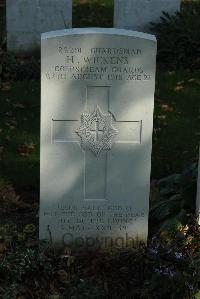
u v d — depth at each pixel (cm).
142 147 279
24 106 420
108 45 268
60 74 269
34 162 358
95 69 270
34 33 522
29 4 515
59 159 278
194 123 406
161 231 286
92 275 273
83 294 261
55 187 281
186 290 258
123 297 264
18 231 296
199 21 513
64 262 277
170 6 529
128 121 277
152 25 527
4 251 278
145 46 269
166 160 363
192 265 264
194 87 457
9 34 521
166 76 472
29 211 320
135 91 274
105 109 275
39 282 268
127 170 282
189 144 380
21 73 471
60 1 516
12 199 325
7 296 257
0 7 646
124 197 285
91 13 646
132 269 272
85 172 281
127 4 525
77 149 278
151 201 312
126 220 287
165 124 403
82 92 272
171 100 436
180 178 313
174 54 500
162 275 261
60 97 271
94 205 285
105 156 280
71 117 274
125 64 270
